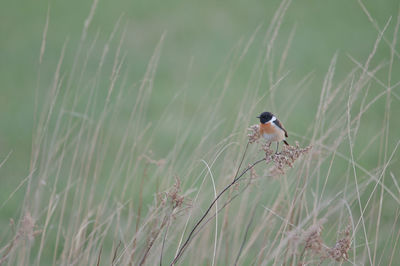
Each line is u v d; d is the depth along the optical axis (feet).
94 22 79.51
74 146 41.09
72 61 65.72
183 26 81.20
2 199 38.24
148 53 71.15
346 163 42.93
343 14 83.51
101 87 58.85
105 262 28.91
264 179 27.76
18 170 42.93
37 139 29.25
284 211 28.14
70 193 36.32
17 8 82.79
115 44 72.13
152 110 54.39
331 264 23.94
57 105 53.26
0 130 49.19
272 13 85.25
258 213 31.53
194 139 42.96
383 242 32.32
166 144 44.57
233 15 85.81
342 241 20.98
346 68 65.00
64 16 81.15
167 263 27.37
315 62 67.21
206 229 27.09
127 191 37.52
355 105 52.54
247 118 29.12
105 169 40.78
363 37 74.28
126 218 34.40
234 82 59.47
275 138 27.63
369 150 46.11
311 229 20.67
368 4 84.38
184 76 64.95
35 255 31.76
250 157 27.89
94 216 34.14
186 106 54.49
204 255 27.27
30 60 65.92
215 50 72.64
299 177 25.11
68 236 27.27
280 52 69.36
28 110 53.31
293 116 52.65
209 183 32.40
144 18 84.12
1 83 59.36
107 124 48.26
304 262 22.94
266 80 58.65
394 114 52.49
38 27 76.33
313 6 87.10
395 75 60.34
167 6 90.07
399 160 43.01
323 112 25.88
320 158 25.53
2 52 67.92
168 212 22.56
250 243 26.27
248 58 68.28
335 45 72.54
